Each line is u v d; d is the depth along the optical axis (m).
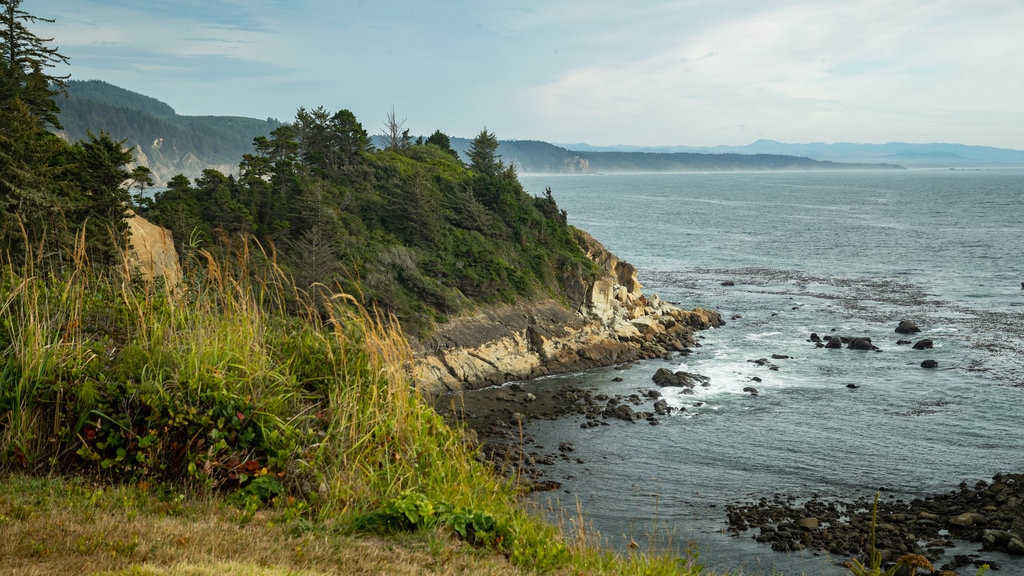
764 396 48.75
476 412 46.00
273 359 11.76
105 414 9.56
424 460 11.31
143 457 9.29
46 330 10.17
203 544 7.65
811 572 25.34
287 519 8.89
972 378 51.78
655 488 33.62
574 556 9.69
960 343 61.44
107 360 10.40
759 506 31.70
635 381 53.53
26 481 8.67
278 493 9.59
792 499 32.59
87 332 11.12
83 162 41.44
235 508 9.01
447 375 53.12
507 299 61.59
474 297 60.56
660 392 49.91
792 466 36.66
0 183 33.03
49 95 55.12
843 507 31.78
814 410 45.69
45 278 12.12
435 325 55.66
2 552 6.66
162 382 9.95
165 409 9.63
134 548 7.12
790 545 27.61
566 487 33.47
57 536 7.16
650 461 37.22
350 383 11.62
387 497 9.95
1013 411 44.81
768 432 41.75
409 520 9.15
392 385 11.82
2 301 10.61
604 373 56.34
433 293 57.94
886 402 46.97
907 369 54.56
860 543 27.70
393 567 7.85
